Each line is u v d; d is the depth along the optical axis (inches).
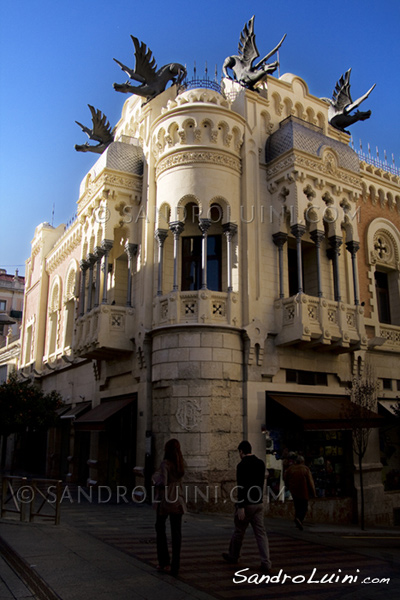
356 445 765.9
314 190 762.2
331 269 822.5
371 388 725.3
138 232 820.0
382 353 876.6
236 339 693.9
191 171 725.3
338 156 794.8
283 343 715.4
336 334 733.9
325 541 473.7
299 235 729.6
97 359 866.8
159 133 767.1
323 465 741.9
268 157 791.1
